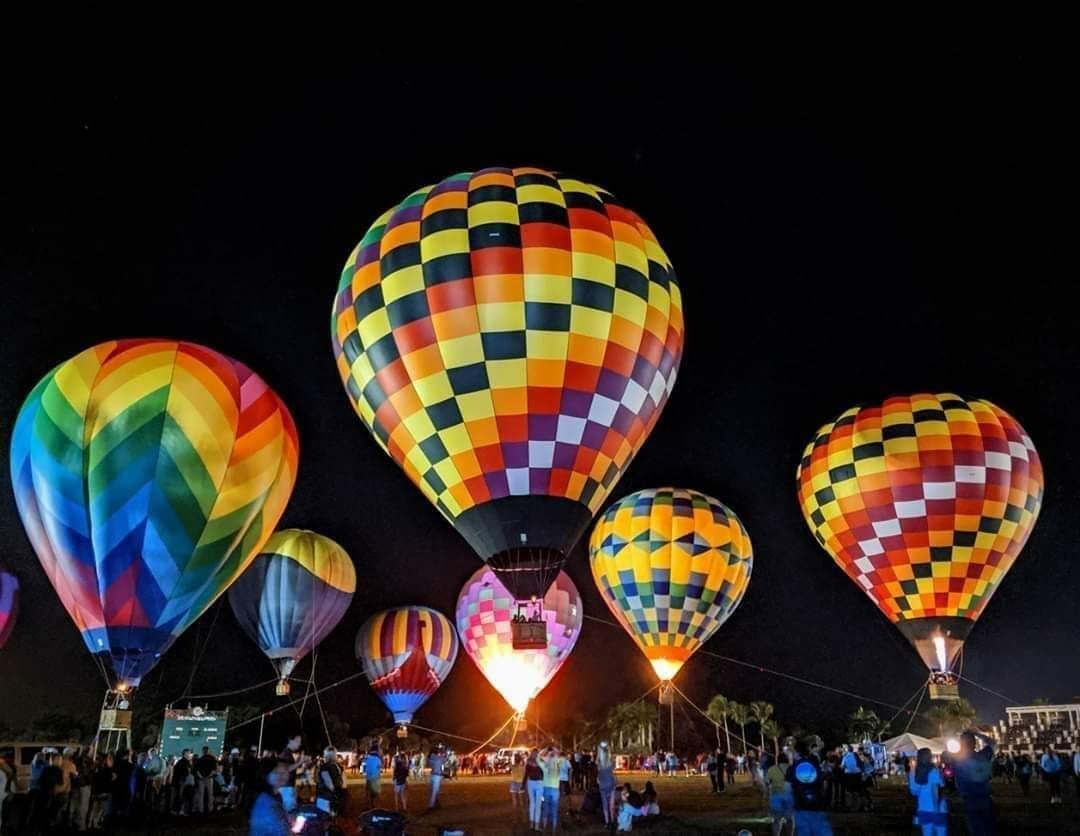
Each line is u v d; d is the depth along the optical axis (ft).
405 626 127.03
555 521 52.21
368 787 53.47
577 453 52.49
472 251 53.16
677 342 58.59
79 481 53.31
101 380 55.62
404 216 57.00
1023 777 69.72
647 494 94.27
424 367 52.65
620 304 53.83
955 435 75.15
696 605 88.58
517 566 51.75
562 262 53.01
